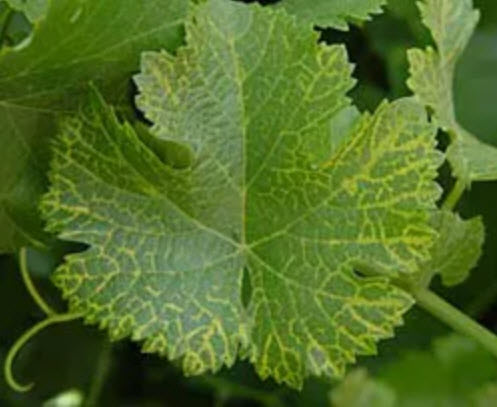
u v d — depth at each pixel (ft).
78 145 2.05
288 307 2.07
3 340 3.05
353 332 2.05
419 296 2.25
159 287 2.05
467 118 3.31
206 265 2.07
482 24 3.31
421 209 2.03
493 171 2.23
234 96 2.06
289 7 2.21
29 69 2.01
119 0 1.99
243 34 2.06
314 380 3.30
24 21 2.37
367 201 2.04
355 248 2.05
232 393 3.28
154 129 2.02
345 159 2.05
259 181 2.07
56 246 2.87
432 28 2.22
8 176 2.11
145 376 3.24
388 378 3.32
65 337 3.11
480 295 3.25
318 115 2.06
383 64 3.17
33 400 3.15
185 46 2.04
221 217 2.08
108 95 2.09
